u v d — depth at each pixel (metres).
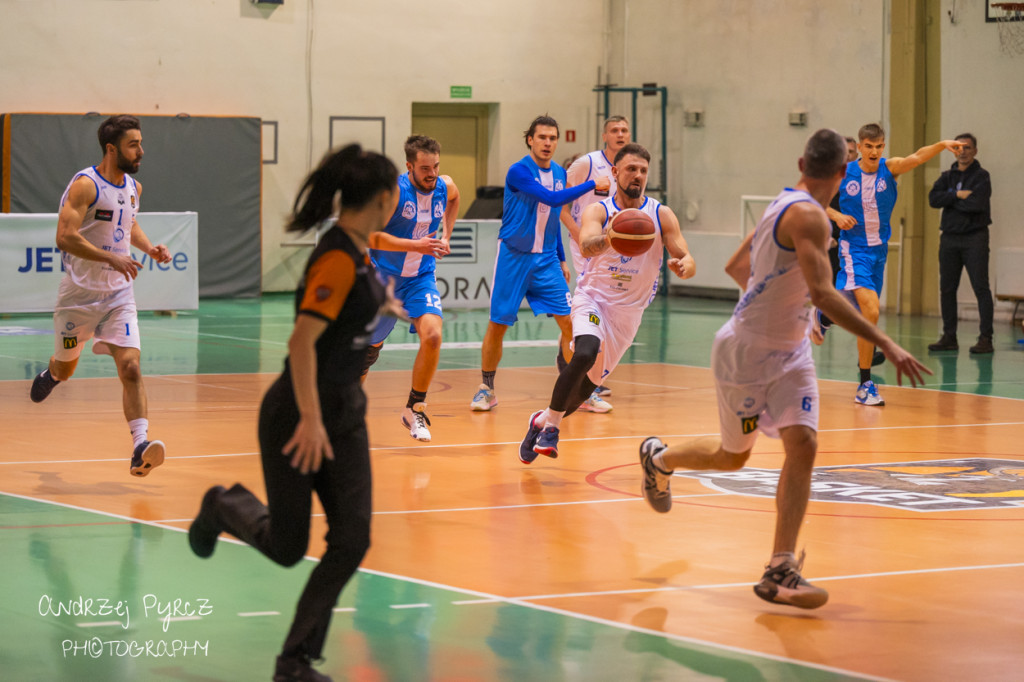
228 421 11.48
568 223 12.61
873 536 7.41
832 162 5.82
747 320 5.99
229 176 24.77
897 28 23.00
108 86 24.31
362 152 4.65
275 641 5.29
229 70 25.36
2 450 9.94
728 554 6.95
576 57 28.64
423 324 10.48
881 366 16.67
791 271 5.83
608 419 12.08
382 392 13.70
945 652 5.21
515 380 14.77
